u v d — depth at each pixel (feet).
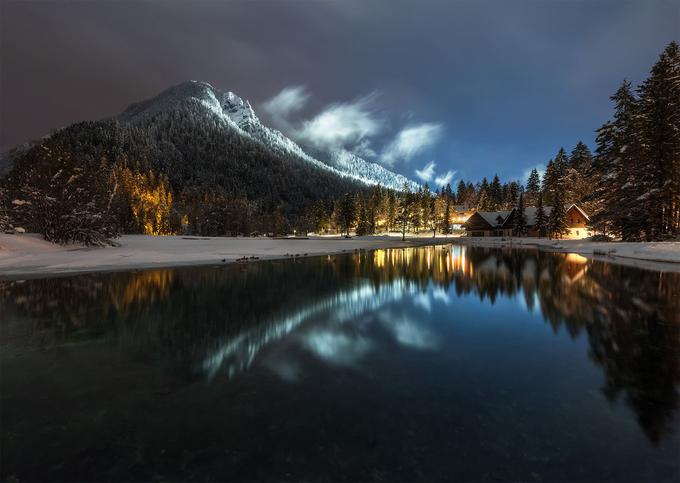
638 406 16.47
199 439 13.92
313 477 11.69
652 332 28.45
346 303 40.98
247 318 33.81
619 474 11.80
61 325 31.24
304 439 13.84
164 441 13.82
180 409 16.30
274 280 58.80
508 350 24.58
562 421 15.15
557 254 114.52
